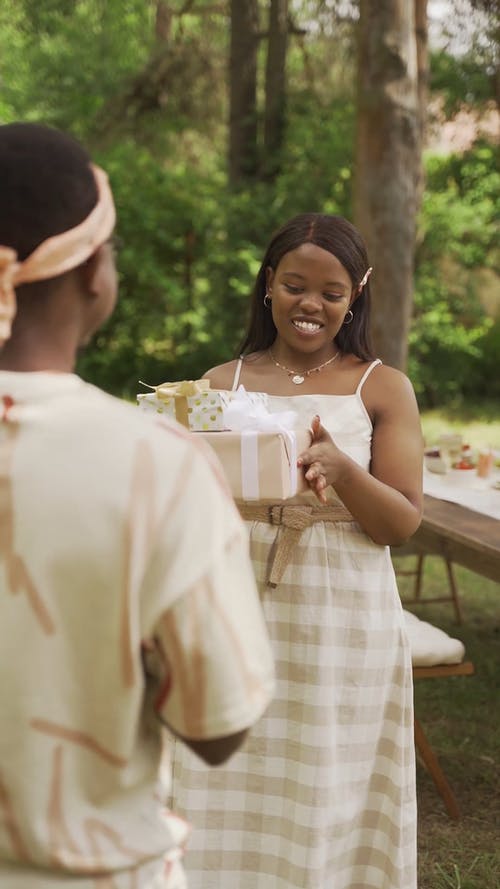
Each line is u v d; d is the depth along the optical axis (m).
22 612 1.12
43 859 1.13
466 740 4.34
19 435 1.16
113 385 12.78
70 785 1.15
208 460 1.20
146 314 12.66
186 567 1.13
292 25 12.99
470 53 11.02
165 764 1.27
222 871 2.48
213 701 1.13
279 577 2.43
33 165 1.16
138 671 1.13
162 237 12.20
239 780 2.48
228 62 13.16
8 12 13.59
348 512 2.47
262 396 2.51
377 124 7.06
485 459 4.90
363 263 2.51
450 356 12.59
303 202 12.49
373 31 6.95
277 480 2.22
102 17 14.13
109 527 1.12
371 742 2.51
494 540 3.83
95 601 1.12
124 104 13.59
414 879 2.56
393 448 2.49
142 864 1.19
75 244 1.18
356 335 2.59
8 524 1.12
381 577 2.50
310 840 2.40
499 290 13.19
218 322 12.54
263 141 13.16
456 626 5.70
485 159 12.23
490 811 3.78
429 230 12.09
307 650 2.42
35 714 1.12
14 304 1.17
